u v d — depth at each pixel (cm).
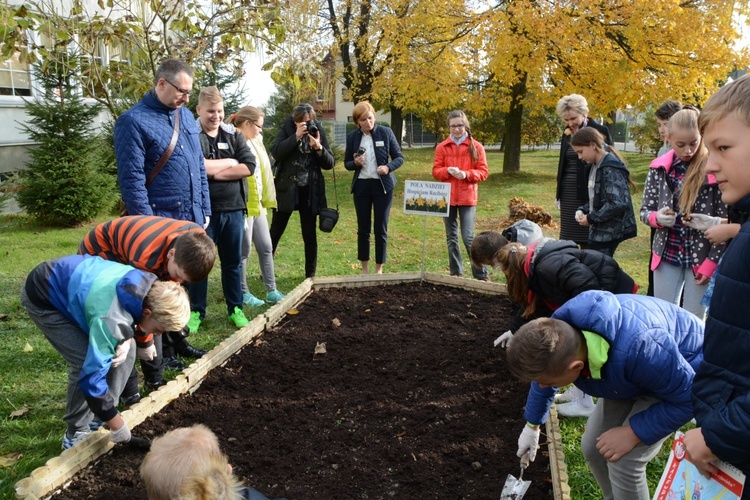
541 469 325
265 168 632
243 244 621
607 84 1536
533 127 3209
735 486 175
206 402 396
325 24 1945
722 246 382
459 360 469
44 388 438
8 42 584
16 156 1241
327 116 4278
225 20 682
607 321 236
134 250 346
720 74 1513
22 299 324
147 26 674
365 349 492
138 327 337
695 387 183
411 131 4031
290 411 390
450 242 739
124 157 425
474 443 351
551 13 1503
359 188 713
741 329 167
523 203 1220
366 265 737
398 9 1786
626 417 270
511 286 371
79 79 684
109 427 317
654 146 2633
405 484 316
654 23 1453
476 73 1822
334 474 325
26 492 278
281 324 545
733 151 172
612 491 283
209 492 178
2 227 1075
